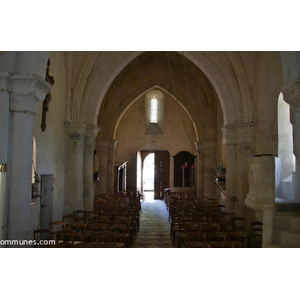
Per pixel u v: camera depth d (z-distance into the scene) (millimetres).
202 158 24344
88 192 15031
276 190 11648
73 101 14258
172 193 25719
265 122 12773
